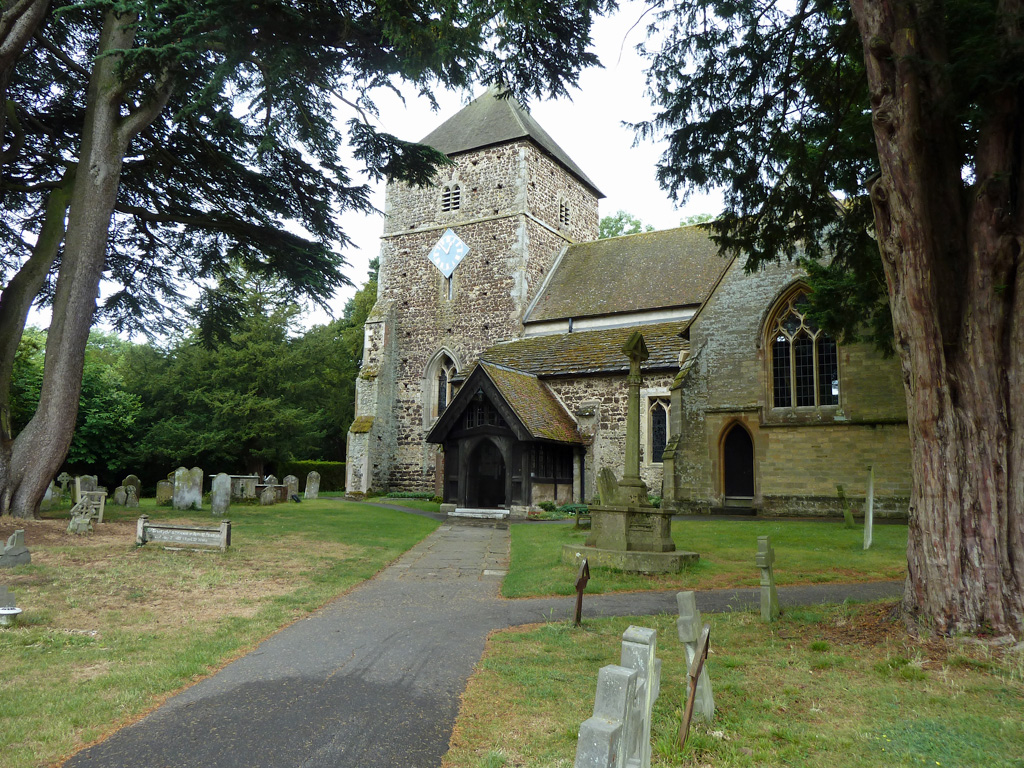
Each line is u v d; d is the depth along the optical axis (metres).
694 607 4.62
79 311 14.57
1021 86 6.29
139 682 5.31
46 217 15.49
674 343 24.03
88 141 14.87
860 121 9.78
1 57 13.17
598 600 8.81
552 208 33.19
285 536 14.14
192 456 34.44
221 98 14.48
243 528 15.03
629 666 3.29
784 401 20.34
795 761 3.96
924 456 6.41
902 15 6.48
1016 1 6.20
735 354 20.97
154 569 9.89
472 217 31.80
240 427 35.12
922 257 6.37
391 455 31.78
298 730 4.46
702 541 13.95
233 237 17.58
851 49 10.45
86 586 8.63
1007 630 5.84
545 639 6.72
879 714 4.66
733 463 20.91
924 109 6.38
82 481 18.31
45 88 16.08
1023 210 6.22
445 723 4.61
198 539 11.62
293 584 9.54
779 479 19.78
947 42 6.83
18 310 14.62
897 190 6.46
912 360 6.48
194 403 36.00
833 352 19.77
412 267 33.06
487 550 13.78
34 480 13.98
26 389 27.02
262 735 4.38
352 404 45.28
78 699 4.90
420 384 31.80
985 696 4.93
